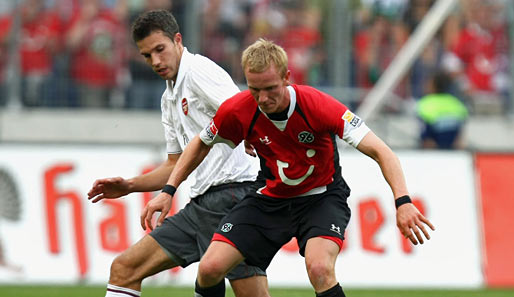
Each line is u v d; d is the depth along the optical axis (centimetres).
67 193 3234
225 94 1692
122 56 3903
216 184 1756
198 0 3838
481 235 3372
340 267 3238
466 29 4097
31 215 3209
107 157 3288
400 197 1457
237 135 1603
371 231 3284
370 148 1509
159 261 1730
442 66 4062
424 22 3966
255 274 1741
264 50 1457
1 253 3170
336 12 3947
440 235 3344
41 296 2697
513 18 4106
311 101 1530
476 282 3322
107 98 3912
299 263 3203
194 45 3834
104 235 3197
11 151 3241
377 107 3772
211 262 1571
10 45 3828
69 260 3183
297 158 1571
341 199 1628
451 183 3403
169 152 1847
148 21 1709
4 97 3844
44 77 3853
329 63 3950
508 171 3444
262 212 1631
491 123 4125
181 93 1747
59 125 3872
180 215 1775
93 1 3872
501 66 4128
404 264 3281
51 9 3847
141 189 1819
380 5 3972
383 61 3959
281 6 3956
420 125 3844
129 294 1714
